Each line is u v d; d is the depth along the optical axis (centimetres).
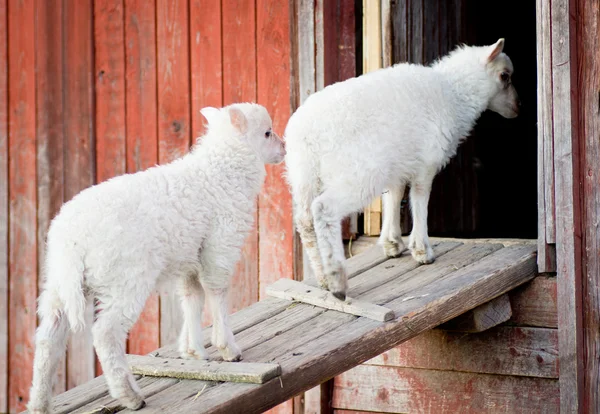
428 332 548
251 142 435
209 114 440
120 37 704
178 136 683
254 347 436
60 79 725
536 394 518
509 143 947
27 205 734
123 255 368
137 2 698
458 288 482
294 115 502
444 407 545
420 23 686
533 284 521
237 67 659
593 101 502
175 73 684
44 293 379
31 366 730
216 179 411
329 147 486
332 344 423
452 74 577
